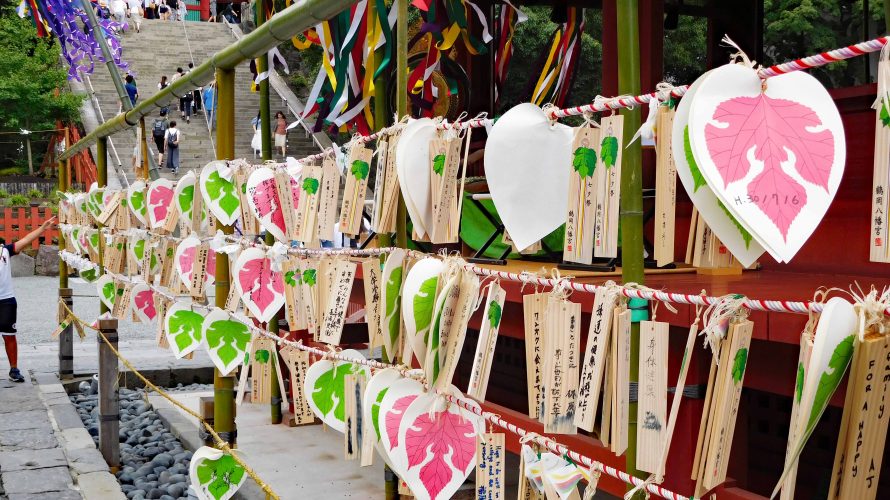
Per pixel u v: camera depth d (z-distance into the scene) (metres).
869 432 1.18
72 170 21.50
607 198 1.55
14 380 7.62
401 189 2.03
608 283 1.58
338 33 4.72
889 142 1.11
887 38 1.09
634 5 1.59
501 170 1.66
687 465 2.81
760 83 1.20
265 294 3.09
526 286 3.63
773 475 3.30
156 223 4.20
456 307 1.88
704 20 5.07
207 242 3.63
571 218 1.61
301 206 2.73
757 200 1.12
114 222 5.31
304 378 2.79
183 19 24.88
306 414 2.88
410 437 2.01
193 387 7.96
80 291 15.48
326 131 16.98
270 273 3.12
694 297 1.40
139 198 4.51
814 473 3.13
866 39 4.09
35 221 19.11
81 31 9.33
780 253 1.10
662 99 1.43
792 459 1.14
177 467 5.41
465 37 5.10
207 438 3.55
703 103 1.17
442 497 2.02
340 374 2.65
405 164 2.01
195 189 3.61
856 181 3.61
